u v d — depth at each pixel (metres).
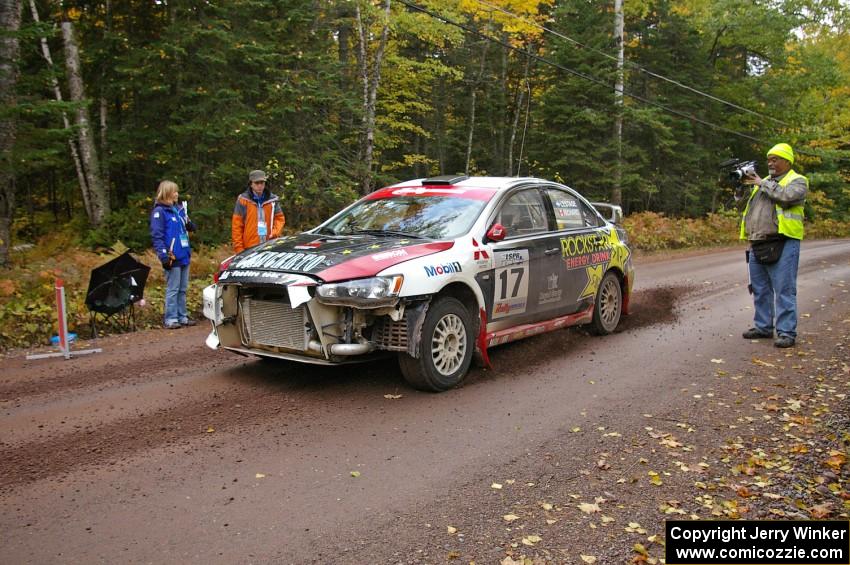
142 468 4.18
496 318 6.34
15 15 10.46
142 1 15.34
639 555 3.29
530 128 29.69
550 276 7.01
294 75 15.34
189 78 14.52
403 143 25.84
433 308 5.62
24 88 11.77
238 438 4.68
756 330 7.99
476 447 4.57
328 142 16.95
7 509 3.64
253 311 5.77
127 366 6.66
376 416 5.14
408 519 3.58
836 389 5.92
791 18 29.73
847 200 40.66
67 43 14.70
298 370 6.42
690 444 4.71
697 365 6.79
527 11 23.94
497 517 3.62
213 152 15.00
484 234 6.23
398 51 23.75
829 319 9.10
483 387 5.91
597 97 24.34
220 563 3.14
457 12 20.19
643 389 5.96
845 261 18.12
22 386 5.98
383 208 6.80
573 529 3.52
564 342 7.71
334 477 4.07
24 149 11.19
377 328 5.57
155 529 3.43
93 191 15.34
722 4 28.97
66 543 3.29
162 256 8.47
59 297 7.05
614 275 8.34
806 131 34.72
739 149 34.19
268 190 9.15
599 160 25.08
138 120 15.31
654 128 25.72
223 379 6.14
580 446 4.64
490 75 27.64
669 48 29.05
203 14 14.30
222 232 14.76
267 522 3.52
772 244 7.54
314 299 5.25
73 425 4.94
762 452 4.56
